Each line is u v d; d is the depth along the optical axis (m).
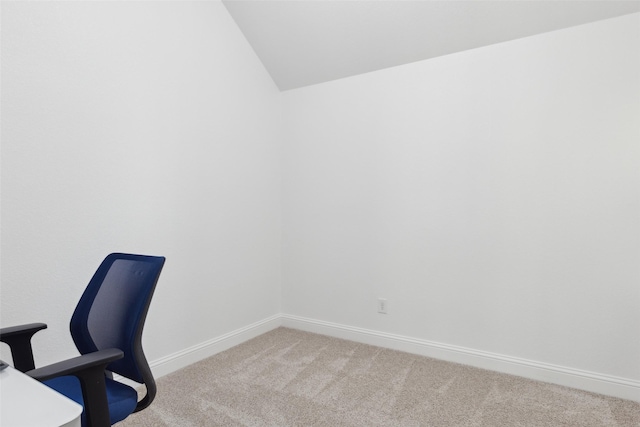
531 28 2.21
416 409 1.96
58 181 1.84
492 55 2.36
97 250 2.00
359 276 2.92
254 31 2.85
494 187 2.38
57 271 1.84
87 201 1.96
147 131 2.24
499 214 2.38
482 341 2.46
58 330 1.84
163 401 2.03
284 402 2.03
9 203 1.68
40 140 1.77
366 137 2.85
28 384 0.92
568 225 2.18
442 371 2.41
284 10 2.62
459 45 2.43
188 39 2.48
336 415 1.90
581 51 2.12
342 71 2.88
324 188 3.07
